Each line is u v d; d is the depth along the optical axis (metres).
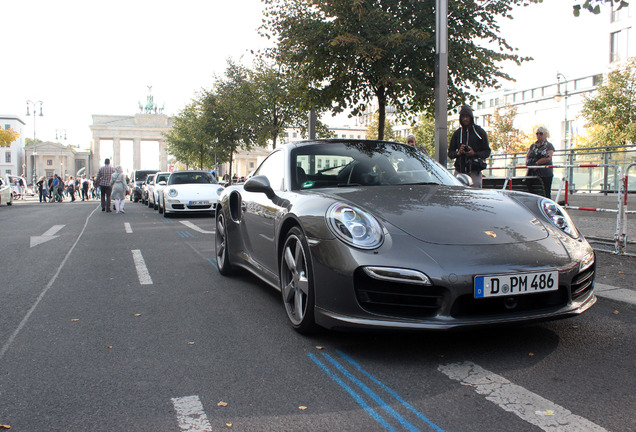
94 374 2.82
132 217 14.93
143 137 106.31
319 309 3.12
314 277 3.15
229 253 5.40
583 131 50.59
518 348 3.13
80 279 5.48
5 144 44.34
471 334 3.40
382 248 2.89
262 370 2.84
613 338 3.31
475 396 2.46
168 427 2.20
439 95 8.07
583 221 8.73
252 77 22.30
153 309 4.21
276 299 4.52
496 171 15.58
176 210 14.40
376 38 9.65
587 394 2.47
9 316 4.03
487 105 76.56
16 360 3.06
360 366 2.87
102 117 104.69
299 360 2.99
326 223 3.13
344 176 4.12
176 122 41.44
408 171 4.27
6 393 2.59
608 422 2.19
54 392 2.59
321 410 2.34
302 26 10.27
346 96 11.16
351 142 4.63
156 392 2.57
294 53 10.55
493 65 10.45
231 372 2.82
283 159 4.41
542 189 7.89
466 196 3.56
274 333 3.52
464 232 3.00
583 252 3.14
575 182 13.55
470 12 10.17
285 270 3.73
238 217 5.13
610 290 4.41
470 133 7.45
